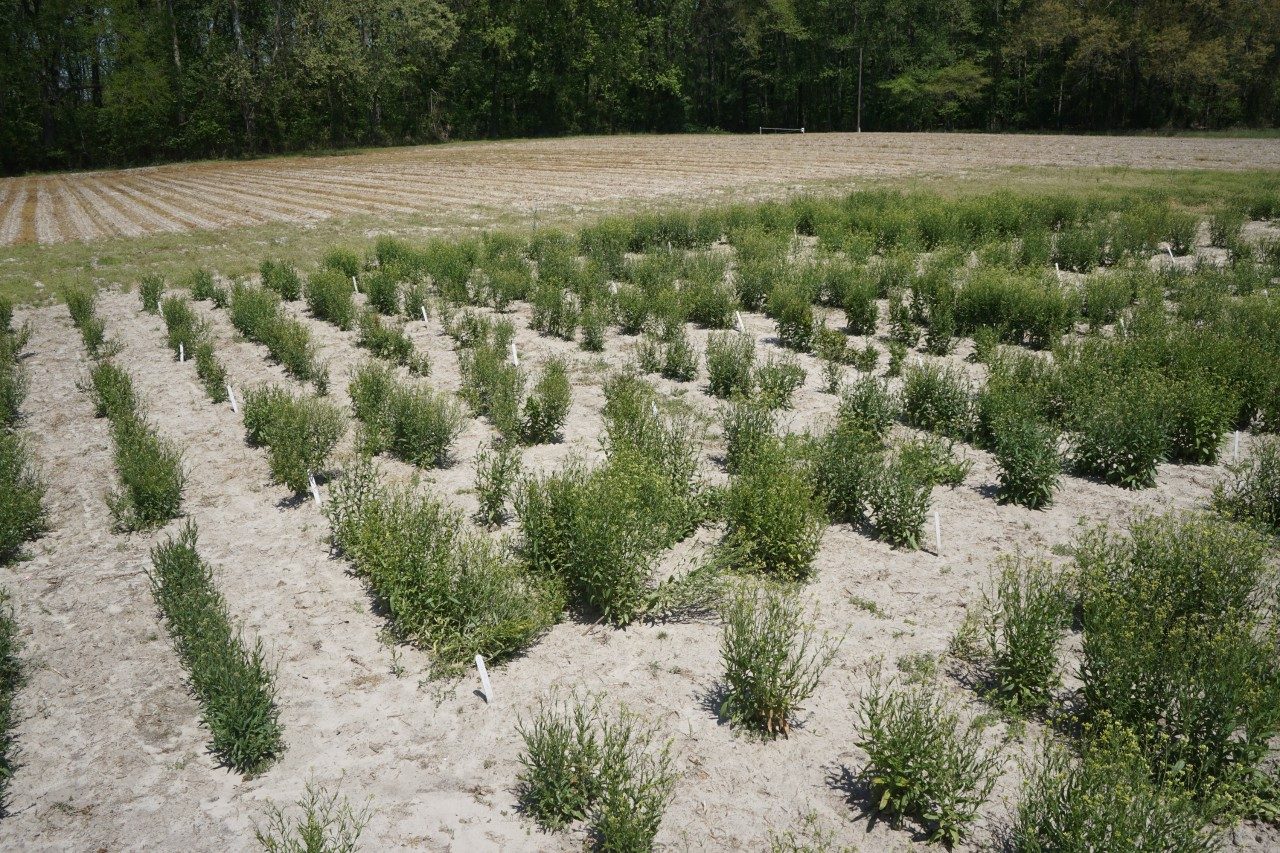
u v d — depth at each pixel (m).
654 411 11.52
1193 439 10.11
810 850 5.04
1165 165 37.06
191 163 62.31
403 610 7.23
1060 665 6.52
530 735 6.00
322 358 15.38
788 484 8.07
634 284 19.38
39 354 16.58
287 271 20.20
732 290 18.08
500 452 9.59
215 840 5.39
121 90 62.38
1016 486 9.15
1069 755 5.40
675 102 83.56
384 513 8.34
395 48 70.31
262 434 11.46
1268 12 60.22
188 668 6.91
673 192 34.03
